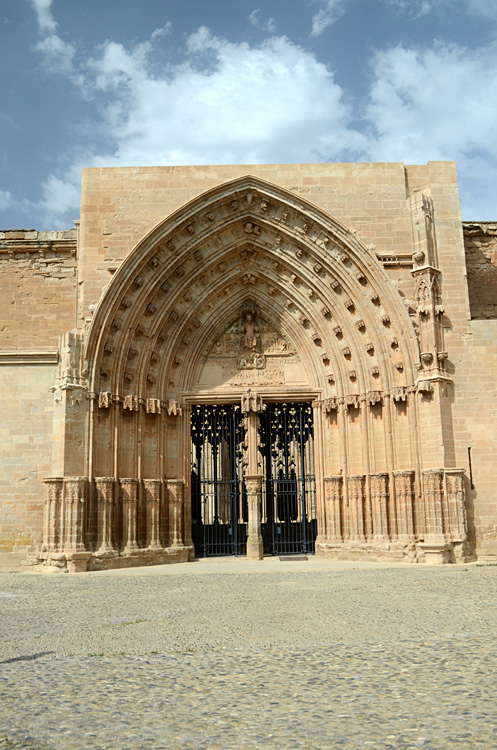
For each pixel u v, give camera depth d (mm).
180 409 32719
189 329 33594
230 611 16016
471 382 30406
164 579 23672
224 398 33312
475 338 30797
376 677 9609
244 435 33781
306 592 19109
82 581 23812
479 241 35250
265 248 32938
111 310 30531
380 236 31766
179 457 32531
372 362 31734
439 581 20750
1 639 13172
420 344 30500
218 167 32219
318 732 7359
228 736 7328
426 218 31406
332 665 10438
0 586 23016
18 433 30922
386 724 7547
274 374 33906
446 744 6859
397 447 30641
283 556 32500
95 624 14688
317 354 33312
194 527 34312
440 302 31047
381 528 30109
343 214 31938
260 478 32656
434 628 13148
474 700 8305
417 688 8953
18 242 33500
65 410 29203
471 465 29812
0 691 9320
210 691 9172
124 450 30906
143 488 31094
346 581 21625
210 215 31953
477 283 34781
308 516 35750
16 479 30594
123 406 30859
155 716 8102
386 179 32188
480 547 29344
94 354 30188
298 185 32125
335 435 32656
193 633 13398
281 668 10359
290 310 33938
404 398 30344
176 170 32188
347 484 31531
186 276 32531
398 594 18078
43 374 31375
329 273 32250
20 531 30234
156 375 32312
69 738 7355
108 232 31688
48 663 11086
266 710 8234
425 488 29234
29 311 33281
